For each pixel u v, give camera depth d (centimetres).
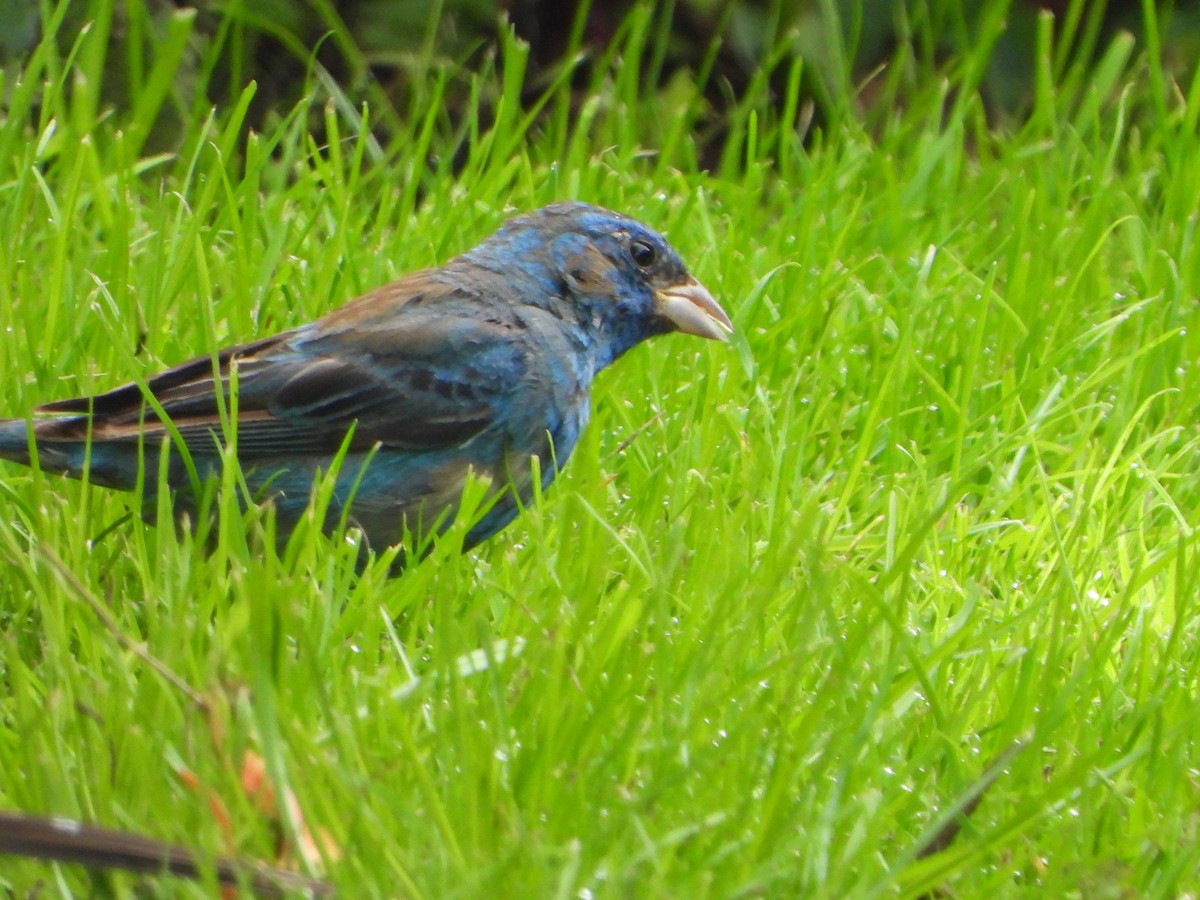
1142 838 655
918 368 1027
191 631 714
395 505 865
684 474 917
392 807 604
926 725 739
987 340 1116
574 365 910
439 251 1127
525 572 841
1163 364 1084
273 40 1449
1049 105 1332
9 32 1301
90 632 712
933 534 892
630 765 667
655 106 1441
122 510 879
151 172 1346
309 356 855
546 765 646
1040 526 909
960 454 976
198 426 836
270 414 845
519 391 878
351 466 855
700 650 706
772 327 1073
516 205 1223
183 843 595
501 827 624
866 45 1466
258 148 1137
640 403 1027
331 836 597
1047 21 1321
